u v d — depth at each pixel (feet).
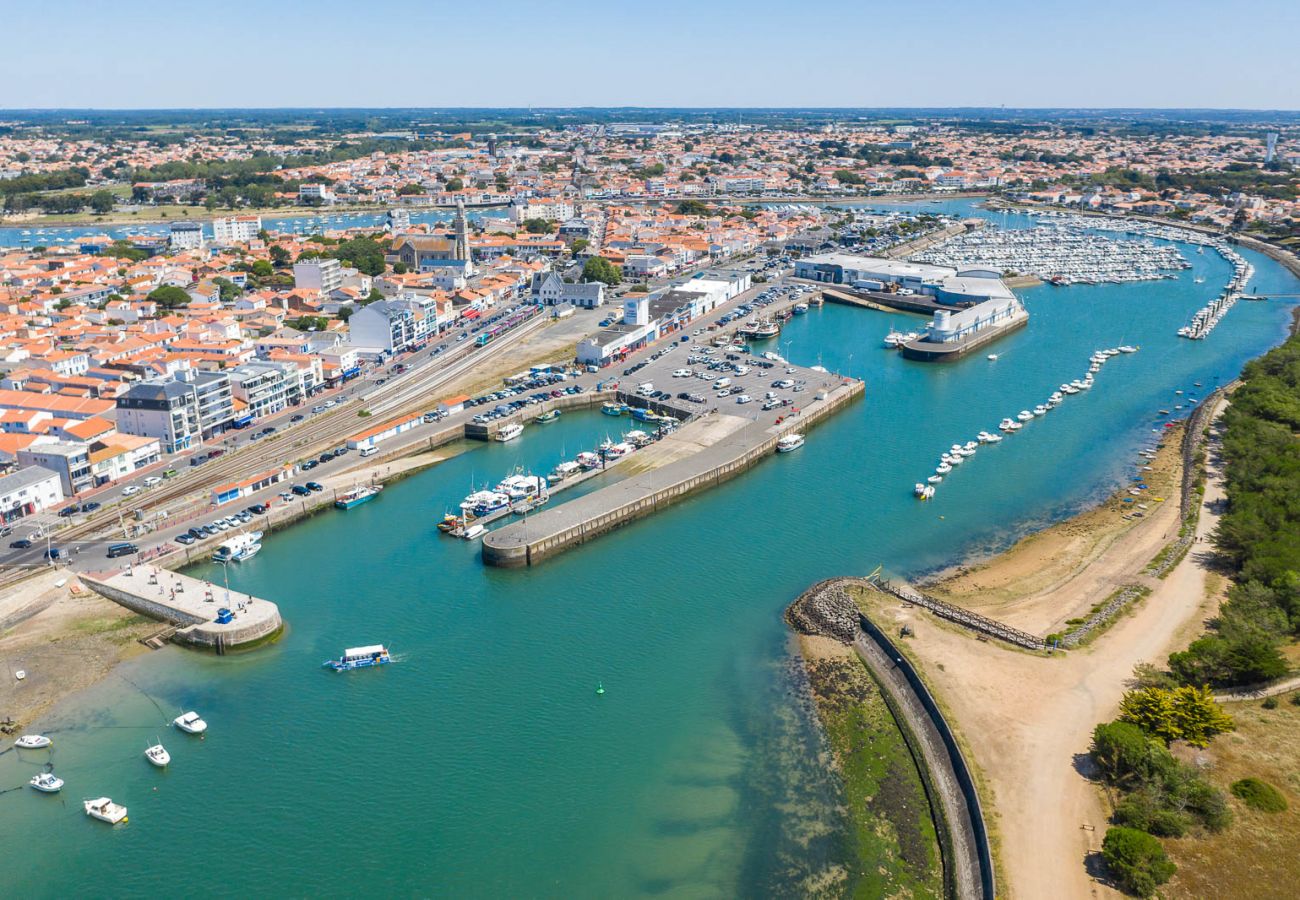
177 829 380.17
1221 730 400.06
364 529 653.71
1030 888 338.54
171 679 478.59
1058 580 566.77
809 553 618.85
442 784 404.36
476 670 485.97
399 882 355.56
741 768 414.41
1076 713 431.43
